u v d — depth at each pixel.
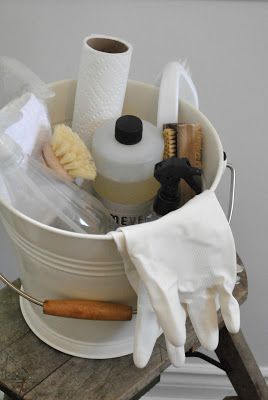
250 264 1.34
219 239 0.72
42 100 0.85
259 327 1.46
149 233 0.69
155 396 1.53
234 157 1.18
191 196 0.87
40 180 0.79
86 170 0.81
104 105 0.86
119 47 0.86
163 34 1.04
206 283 0.74
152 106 0.92
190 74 1.00
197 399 1.52
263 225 1.27
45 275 0.79
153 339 0.76
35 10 1.01
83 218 0.81
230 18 1.03
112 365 0.88
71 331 0.86
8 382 0.85
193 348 0.98
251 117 1.13
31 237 0.73
